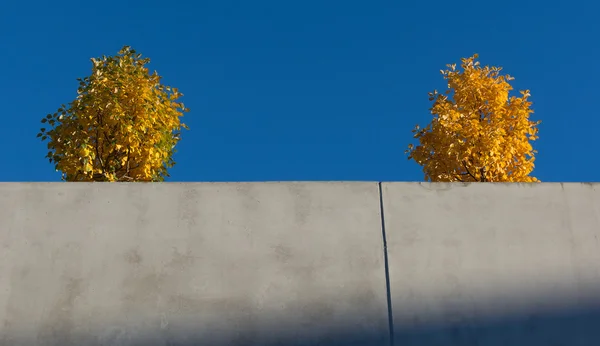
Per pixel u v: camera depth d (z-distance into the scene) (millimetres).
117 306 4391
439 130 10070
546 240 4926
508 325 4652
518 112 10258
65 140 8930
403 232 4785
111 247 4516
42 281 4398
